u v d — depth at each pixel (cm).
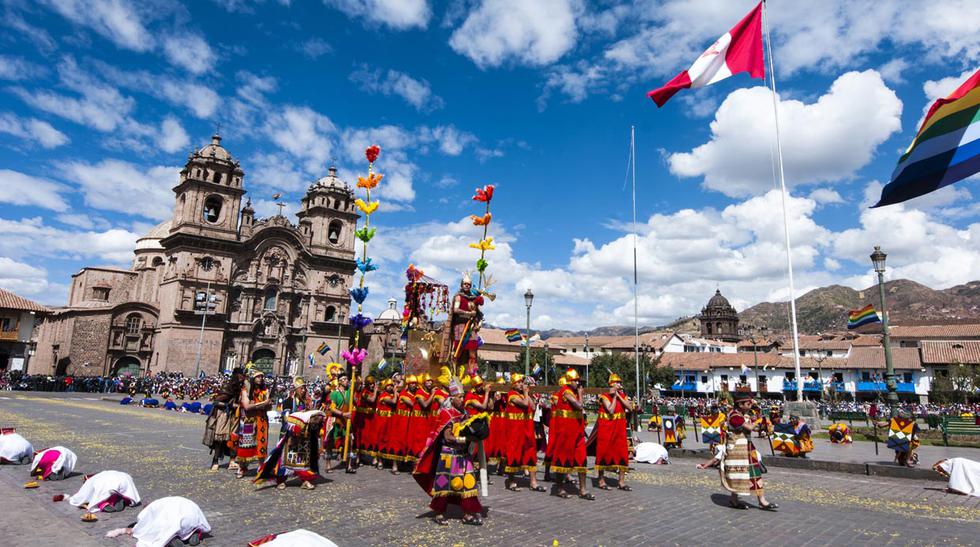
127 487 808
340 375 1415
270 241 7681
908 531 800
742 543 724
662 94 1603
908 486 1237
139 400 4378
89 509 771
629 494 1069
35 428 1884
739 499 1040
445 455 804
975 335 7506
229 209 7381
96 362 6719
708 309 15100
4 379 5091
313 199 8544
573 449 1027
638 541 722
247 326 7319
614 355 7100
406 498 970
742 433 964
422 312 1773
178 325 6725
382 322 8188
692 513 904
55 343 7144
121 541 646
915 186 1005
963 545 727
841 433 2244
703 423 1792
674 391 8488
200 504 862
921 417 4034
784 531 791
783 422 1853
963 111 947
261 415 1144
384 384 1377
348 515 827
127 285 8012
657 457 1603
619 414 1131
